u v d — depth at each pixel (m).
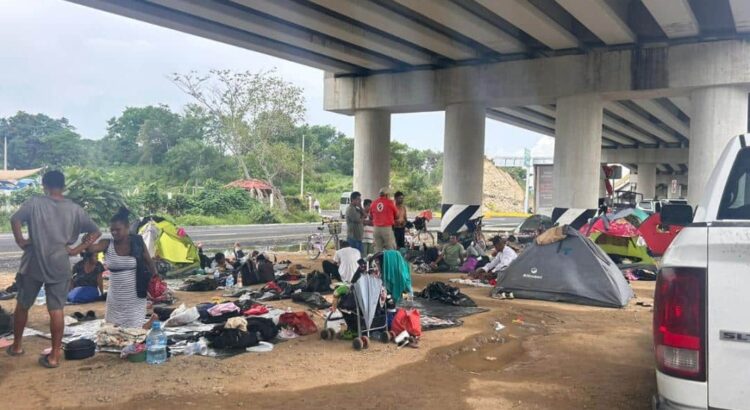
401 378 5.47
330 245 18.78
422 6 13.04
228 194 41.19
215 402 4.74
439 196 63.56
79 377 5.29
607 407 4.75
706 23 14.70
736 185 3.83
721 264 2.81
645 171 42.97
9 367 5.57
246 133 45.78
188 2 12.88
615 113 24.75
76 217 5.82
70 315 7.86
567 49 16.36
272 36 15.53
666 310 2.93
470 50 17.06
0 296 9.34
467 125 18.30
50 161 68.06
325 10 14.19
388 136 20.58
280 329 7.09
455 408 4.71
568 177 16.58
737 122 14.80
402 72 19.16
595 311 9.00
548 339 7.17
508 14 13.23
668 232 13.55
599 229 14.28
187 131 67.88
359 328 6.58
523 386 5.30
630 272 12.99
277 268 13.16
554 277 9.77
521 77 17.19
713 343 2.80
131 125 73.00
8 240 21.05
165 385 5.12
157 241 11.80
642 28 15.44
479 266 13.01
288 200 48.56
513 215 56.12
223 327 6.50
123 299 6.55
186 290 10.30
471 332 7.38
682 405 2.87
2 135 70.88
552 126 29.56
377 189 20.23
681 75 15.06
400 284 7.06
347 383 5.30
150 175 61.59
